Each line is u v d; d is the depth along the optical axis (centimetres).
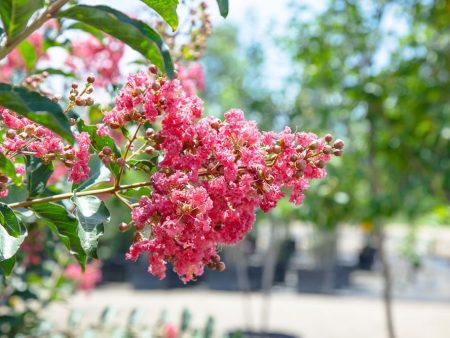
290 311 319
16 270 107
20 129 47
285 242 396
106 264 397
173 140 45
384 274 156
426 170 159
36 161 49
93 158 55
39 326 116
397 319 306
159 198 44
